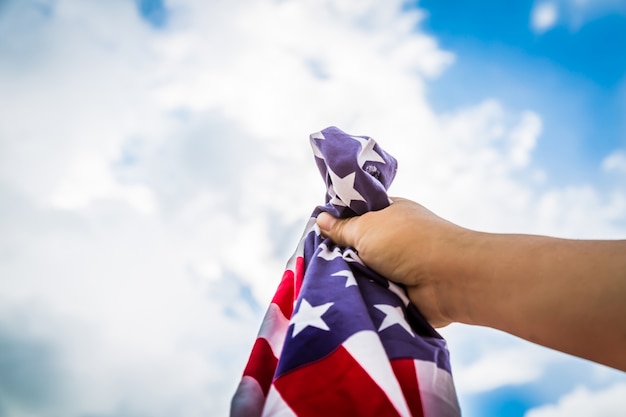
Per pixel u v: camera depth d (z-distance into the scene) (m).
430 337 1.10
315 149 1.45
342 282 1.10
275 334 1.10
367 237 1.19
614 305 0.81
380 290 1.15
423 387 0.89
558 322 0.87
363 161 1.41
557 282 0.88
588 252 0.89
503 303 0.96
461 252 1.05
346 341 0.90
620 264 0.84
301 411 0.80
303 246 1.47
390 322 1.03
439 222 1.16
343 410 0.79
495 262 0.98
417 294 1.15
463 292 1.05
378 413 0.77
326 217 1.41
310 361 0.88
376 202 1.31
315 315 0.99
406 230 1.14
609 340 0.81
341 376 0.85
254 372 0.94
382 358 0.86
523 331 0.95
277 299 1.22
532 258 0.94
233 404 0.85
